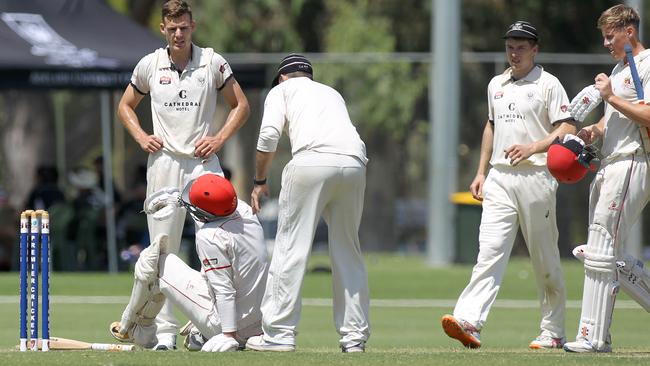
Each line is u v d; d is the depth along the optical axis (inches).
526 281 2684.5
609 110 1222.9
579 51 4303.6
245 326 1248.8
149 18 4190.5
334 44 4222.4
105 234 2869.1
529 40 1348.4
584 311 1227.2
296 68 1262.3
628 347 1375.5
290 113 1227.9
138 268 1250.0
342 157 1202.0
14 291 2378.2
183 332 1338.6
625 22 1209.4
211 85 1333.7
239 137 3368.6
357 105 3543.3
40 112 3644.2
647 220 3457.2
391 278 2714.1
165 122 1326.3
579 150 1231.5
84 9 2797.7
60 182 3440.0
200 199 1218.0
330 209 1223.5
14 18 2711.6
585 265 1224.2
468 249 3063.5
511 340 1604.3
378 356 1126.4
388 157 3570.4
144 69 1334.9
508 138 1358.3
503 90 1366.9
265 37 4293.8
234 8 4276.6
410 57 3324.3
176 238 1321.4
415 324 1865.2
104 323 1804.9
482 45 4252.0
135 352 1163.9
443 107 3100.4
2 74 2600.9
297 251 1208.2
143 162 3410.4
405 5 4293.8
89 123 3449.8
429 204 3287.4
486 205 1376.7
